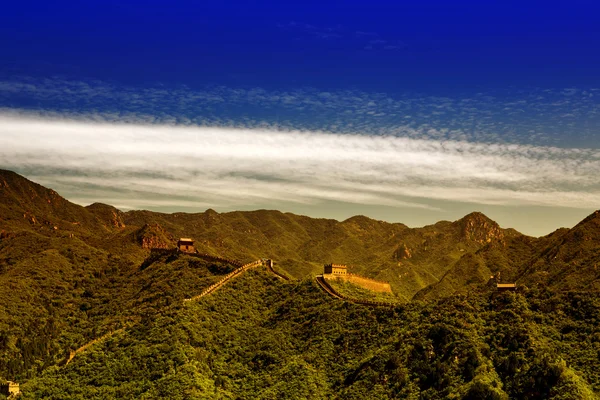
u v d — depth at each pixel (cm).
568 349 19338
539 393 17512
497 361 19112
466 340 19938
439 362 19450
